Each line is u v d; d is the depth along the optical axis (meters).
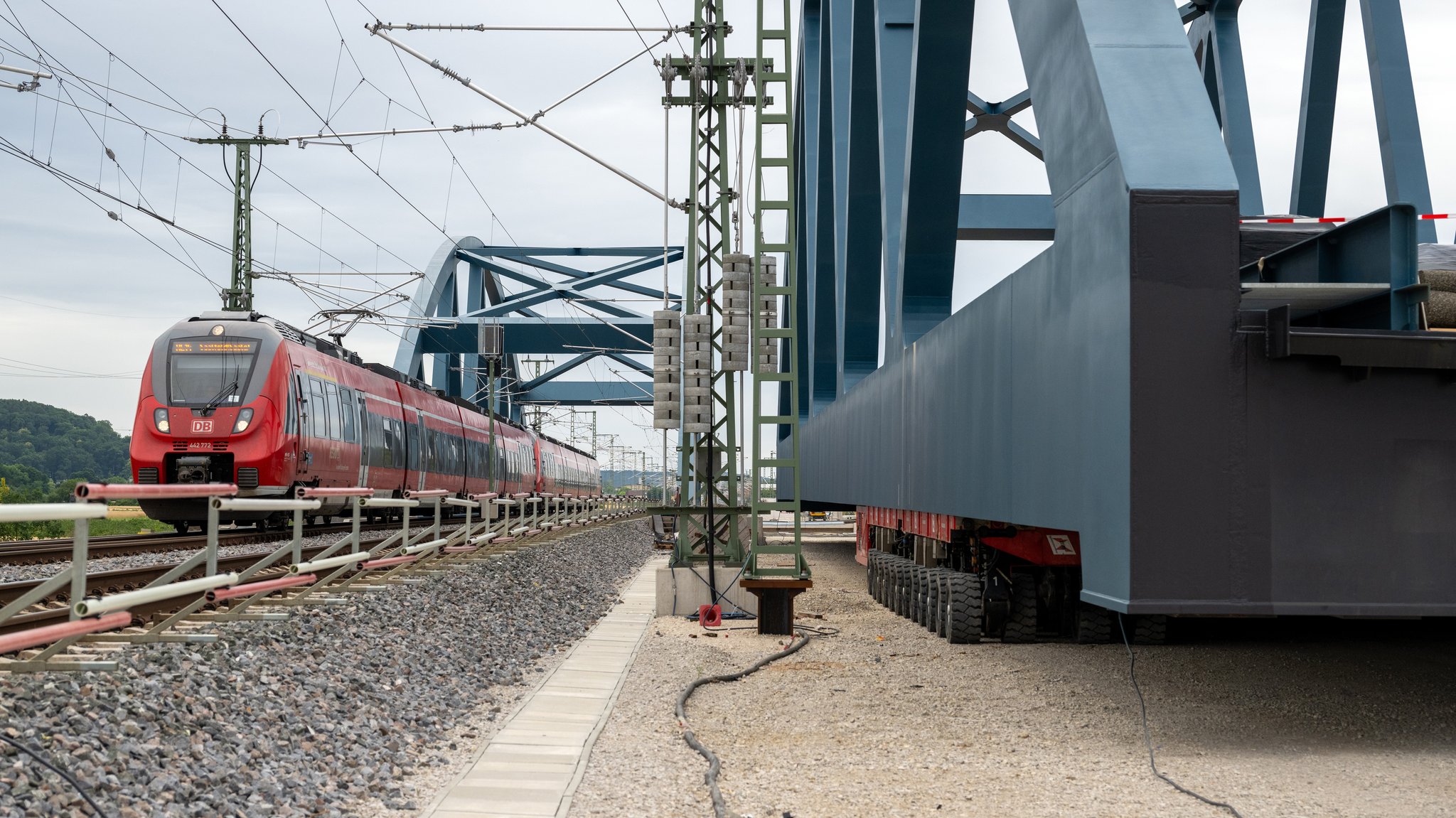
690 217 19.33
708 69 19.53
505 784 7.66
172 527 35.75
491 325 32.22
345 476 26.58
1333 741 9.22
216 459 21.59
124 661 7.61
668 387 18.98
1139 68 9.21
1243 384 8.37
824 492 31.05
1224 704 10.90
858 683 12.37
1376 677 12.38
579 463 73.38
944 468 15.02
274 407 22.05
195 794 6.06
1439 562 8.40
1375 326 9.35
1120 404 8.53
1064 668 13.11
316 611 11.20
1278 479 8.34
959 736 9.62
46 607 11.35
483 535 19.48
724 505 19.39
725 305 18.33
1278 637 15.90
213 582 7.96
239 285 34.31
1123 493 8.44
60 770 5.61
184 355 22.09
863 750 9.09
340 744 7.85
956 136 19.78
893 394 19.41
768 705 11.16
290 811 6.32
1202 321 8.38
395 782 7.50
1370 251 9.23
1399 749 8.88
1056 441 10.18
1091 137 9.36
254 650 9.18
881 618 19.56
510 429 50.50
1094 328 9.15
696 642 16.00
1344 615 8.34
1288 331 8.11
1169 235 8.39
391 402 31.52
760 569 17.19
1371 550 8.37
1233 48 25.77
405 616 12.92
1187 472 8.30
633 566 33.81
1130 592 8.26
